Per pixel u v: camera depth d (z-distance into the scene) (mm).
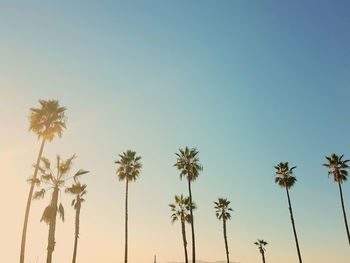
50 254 25766
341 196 48844
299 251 47938
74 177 29469
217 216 60438
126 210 42156
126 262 39125
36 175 28250
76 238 43469
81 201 45781
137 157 46250
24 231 25938
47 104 31172
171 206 51719
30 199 27172
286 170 53500
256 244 88250
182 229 49906
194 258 40125
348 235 46719
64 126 31250
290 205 51281
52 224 26891
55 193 28078
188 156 46562
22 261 24906
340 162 50312
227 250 56969
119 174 44562
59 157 29594
